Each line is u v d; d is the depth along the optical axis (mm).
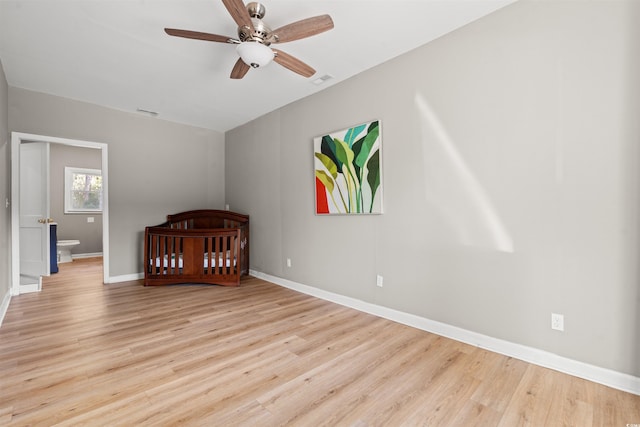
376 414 1521
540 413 1528
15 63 2986
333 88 3420
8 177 3449
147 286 4055
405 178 2740
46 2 2107
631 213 1708
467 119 2348
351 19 2289
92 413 1518
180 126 4922
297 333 2521
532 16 2035
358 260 3158
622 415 1510
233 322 2764
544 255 2004
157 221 4695
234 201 5176
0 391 1692
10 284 3531
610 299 1775
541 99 2004
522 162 2086
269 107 4199
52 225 4852
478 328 2301
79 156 6660
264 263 4492
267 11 2199
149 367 1966
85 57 2875
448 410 1552
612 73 1760
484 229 2268
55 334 2479
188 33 2049
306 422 1463
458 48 2396
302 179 3826
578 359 1880
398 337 2455
